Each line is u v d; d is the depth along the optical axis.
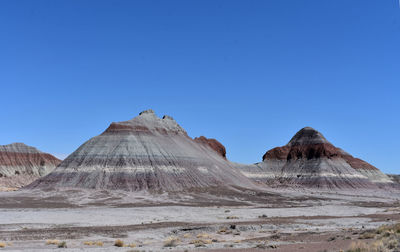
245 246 39.06
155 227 59.34
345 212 89.31
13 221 66.75
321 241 41.06
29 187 137.25
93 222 67.75
